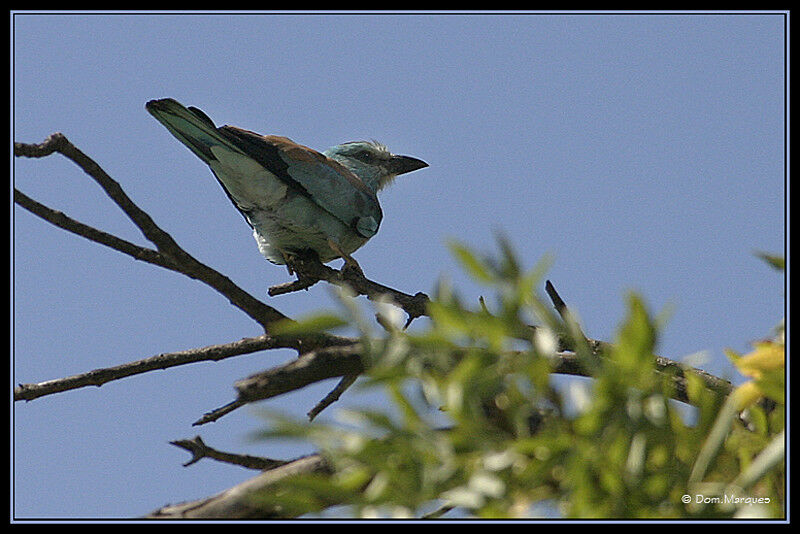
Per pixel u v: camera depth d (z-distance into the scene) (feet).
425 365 10.55
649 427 10.03
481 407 10.71
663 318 9.89
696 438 10.46
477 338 10.33
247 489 16.75
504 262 10.19
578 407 10.62
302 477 10.52
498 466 9.98
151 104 35.68
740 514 10.03
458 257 10.16
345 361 13.92
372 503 10.15
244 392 13.42
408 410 10.45
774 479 10.61
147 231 23.15
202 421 22.41
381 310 10.97
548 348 10.16
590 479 10.02
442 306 10.19
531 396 10.36
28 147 23.07
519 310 10.21
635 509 10.07
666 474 10.31
